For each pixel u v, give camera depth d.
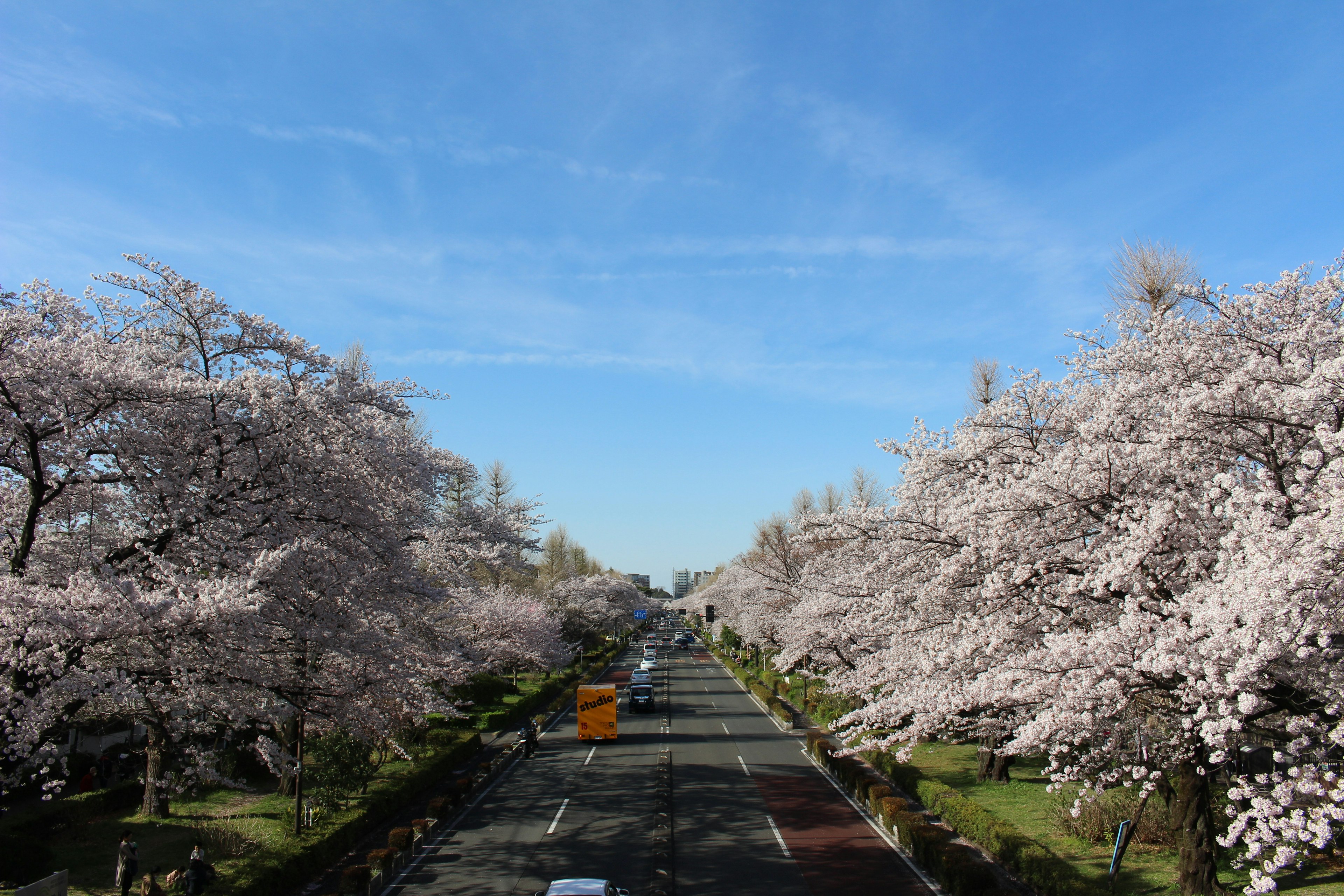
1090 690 10.48
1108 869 14.66
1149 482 12.21
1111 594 12.38
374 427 17.47
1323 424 9.36
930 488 17.20
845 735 17.33
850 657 26.98
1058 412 15.75
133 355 13.50
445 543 25.53
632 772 27.75
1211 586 10.37
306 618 14.68
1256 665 8.82
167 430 14.24
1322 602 9.06
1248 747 12.62
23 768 11.23
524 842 19.11
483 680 43.34
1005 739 22.27
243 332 15.80
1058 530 12.84
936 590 15.10
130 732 25.78
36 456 13.09
